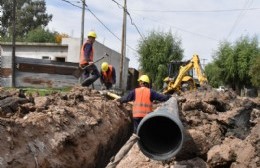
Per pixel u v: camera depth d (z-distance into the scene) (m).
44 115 9.73
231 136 10.88
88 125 11.14
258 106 12.14
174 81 19.08
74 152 9.87
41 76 24.92
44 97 11.36
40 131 9.22
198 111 12.06
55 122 9.86
